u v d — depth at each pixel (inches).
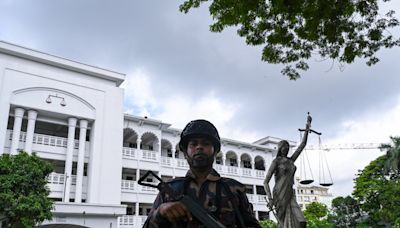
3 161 605.9
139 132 1197.1
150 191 1142.3
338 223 1839.3
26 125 1044.5
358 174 1620.3
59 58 1034.1
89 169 1011.9
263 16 305.0
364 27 302.5
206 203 78.5
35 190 622.5
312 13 291.0
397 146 1412.4
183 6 315.6
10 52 957.2
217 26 318.0
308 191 3639.3
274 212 302.2
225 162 1562.5
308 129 317.7
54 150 974.4
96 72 1095.6
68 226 935.7
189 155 83.6
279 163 310.2
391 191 1389.0
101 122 1062.4
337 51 318.0
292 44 321.4
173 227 74.4
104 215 948.0
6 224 583.8
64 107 1002.1
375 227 1485.0
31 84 963.3
